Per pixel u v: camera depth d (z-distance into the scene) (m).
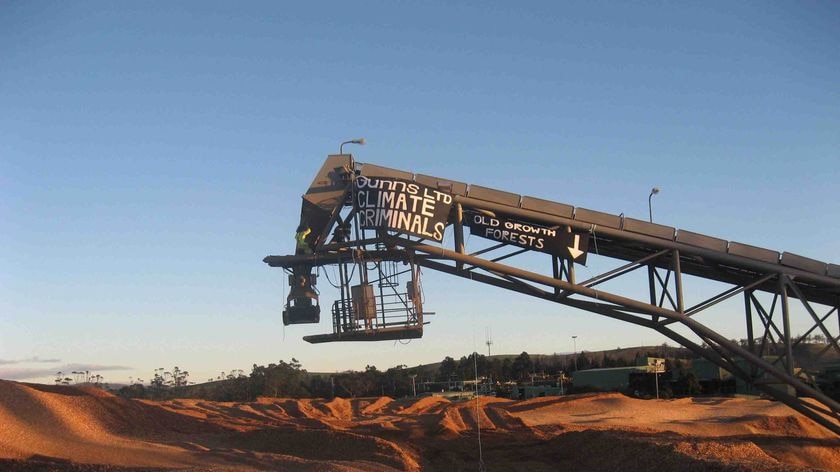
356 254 30.33
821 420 30.34
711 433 50.84
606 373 108.00
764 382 30.55
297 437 38.34
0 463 25.72
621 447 33.31
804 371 30.34
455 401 79.88
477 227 30.73
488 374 132.62
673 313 29.91
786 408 67.19
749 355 29.70
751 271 31.34
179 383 134.12
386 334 30.47
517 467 33.62
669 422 60.50
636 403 72.44
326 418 60.66
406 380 126.50
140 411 43.41
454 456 36.28
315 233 30.67
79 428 36.56
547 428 52.72
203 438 39.78
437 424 49.62
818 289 32.72
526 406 72.88
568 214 30.39
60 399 41.00
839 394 55.19
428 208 29.36
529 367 140.25
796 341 30.06
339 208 30.61
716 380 98.31
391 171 30.69
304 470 29.31
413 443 40.75
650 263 31.22
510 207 30.19
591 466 32.84
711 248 30.28
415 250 29.72
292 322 31.17
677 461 27.41
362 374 132.38
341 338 30.58
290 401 75.88
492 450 39.22
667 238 30.31
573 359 147.75
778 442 38.28
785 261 30.36
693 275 33.50
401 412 71.31
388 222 29.12
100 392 44.53
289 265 31.23
